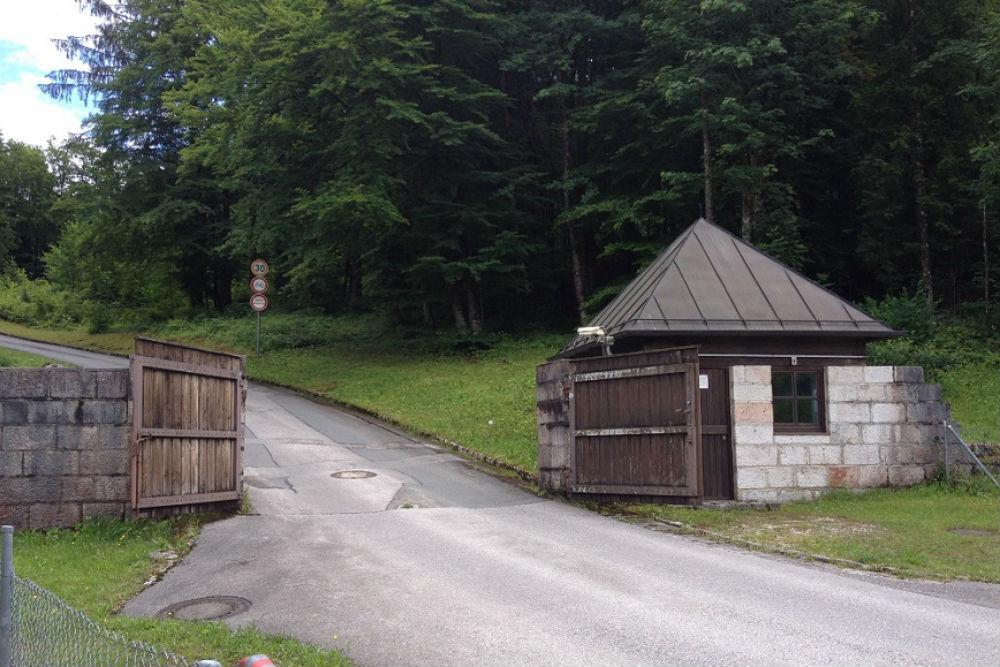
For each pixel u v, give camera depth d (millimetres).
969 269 27312
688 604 6805
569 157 29656
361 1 21953
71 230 47156
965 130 25875
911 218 26312
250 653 5531
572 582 7504
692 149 26672
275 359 28172
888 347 20109
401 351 27844
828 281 28094
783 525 10172
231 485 11094
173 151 38188
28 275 64375
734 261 13453
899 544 9141
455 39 26766
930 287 24891
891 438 12297
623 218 25156
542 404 12820
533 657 5551
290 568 8086
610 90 27234
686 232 14109
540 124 31219
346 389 22469
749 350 12312
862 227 26203
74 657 4484
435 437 17031
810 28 23359
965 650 5719
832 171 27891
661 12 25234
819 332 12219
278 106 25062
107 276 43594
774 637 5961
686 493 10711
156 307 42188
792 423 12242
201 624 6211
